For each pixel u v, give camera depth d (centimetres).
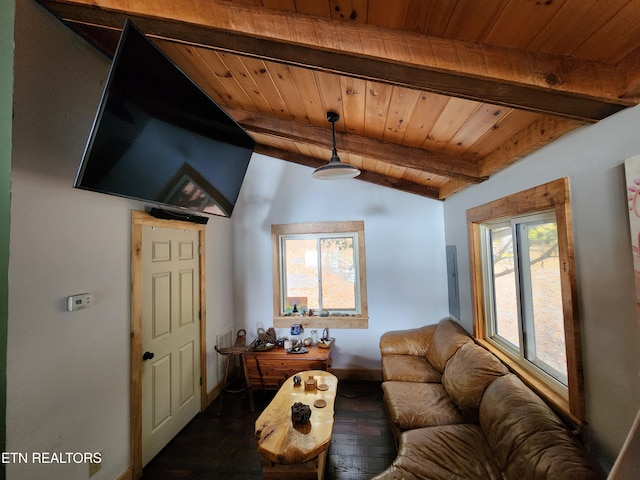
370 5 98
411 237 357
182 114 160
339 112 201
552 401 154
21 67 131
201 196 214
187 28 115
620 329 114
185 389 269
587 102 108
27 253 136
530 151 168
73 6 126
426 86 120
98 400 175
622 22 86
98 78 177
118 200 195
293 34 109
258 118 243
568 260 138
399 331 335
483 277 263
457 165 231
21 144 133
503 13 91
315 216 370
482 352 220
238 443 240
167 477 204
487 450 160
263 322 374
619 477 63
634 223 102
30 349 136
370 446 229
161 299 240
